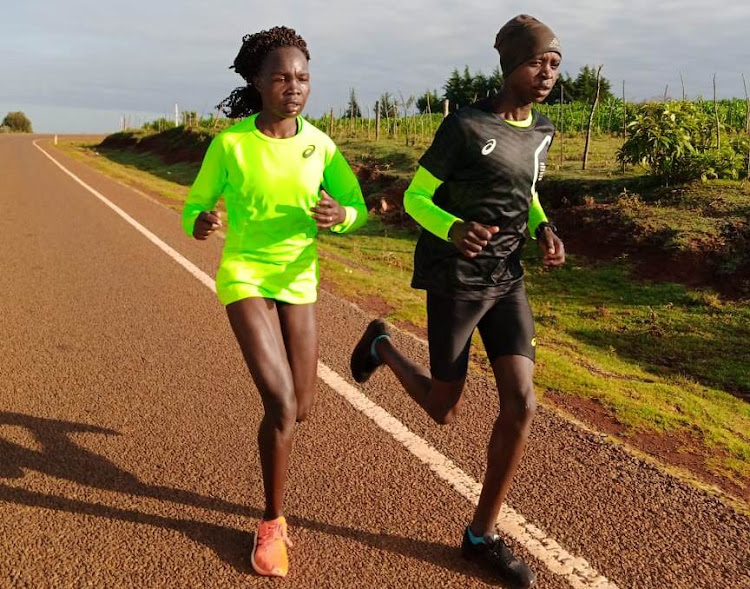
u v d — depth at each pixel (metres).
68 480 3.42
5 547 2.89
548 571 2.81
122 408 4.29
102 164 28.53
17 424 4.02
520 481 3.48
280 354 2.81
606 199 11.56
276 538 2.81
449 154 2.70
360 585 2.72
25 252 9.03
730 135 14.02
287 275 2.95
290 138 2.86
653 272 9.36
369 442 3.89
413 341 5.77
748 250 8.91
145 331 5.83
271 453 2.75
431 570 2.82
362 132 24.94
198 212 2.92
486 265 2.82
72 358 5.16
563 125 21.52
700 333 7.77
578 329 8.10
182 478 3.47
